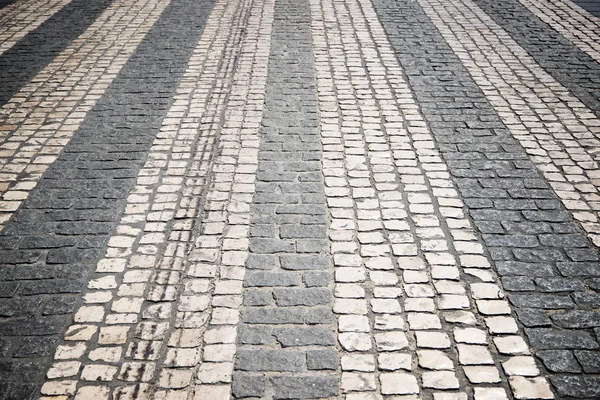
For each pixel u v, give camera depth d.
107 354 3.40
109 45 8.52
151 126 6.14
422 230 4.50
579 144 5.77
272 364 3.35
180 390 3.18
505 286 3.93
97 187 5.05
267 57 8.02
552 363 3.35
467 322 3.64
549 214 4.69
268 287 3.92
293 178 5.19
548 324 3.62
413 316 3.68
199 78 7.35
